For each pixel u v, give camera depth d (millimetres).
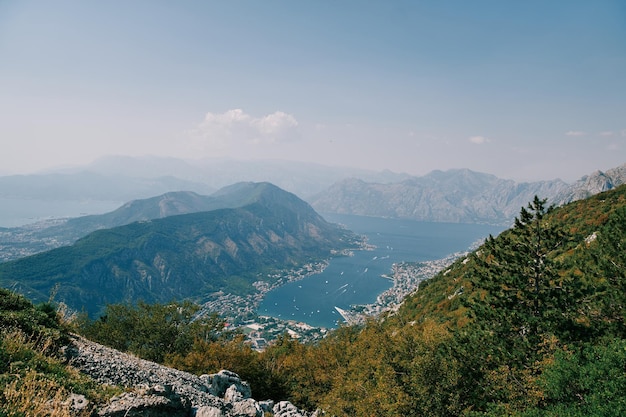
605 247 32375
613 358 19375
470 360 29516
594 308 30891
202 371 41938
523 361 29641
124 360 24344
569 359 21703
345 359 53656
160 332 52969
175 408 17734
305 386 54406
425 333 34594
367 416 30172
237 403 25000
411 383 28406
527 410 21000
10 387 12656
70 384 15742
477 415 23328
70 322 26297
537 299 34031
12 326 18625
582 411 18109
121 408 15133
